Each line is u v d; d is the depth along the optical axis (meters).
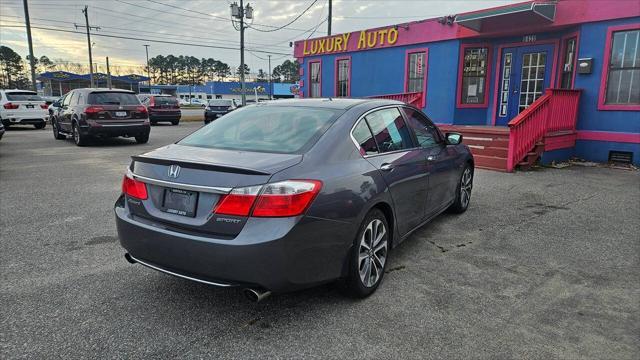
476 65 12.55
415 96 12.59
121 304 3.34
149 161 3.18
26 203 6.24
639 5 9.15
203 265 2.84
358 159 3.47
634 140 9.59
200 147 3.44
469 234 5.09
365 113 3.84
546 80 11.32
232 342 2.86
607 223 5.53
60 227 5.16
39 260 4.16
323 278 3.06
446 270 4.04
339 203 3.07
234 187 2.79
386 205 3.69
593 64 9.95
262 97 73.06
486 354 2.75
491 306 3.37
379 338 2.92
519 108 11.95
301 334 2.96
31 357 2.67
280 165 2.93
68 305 3.31
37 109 19.00
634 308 3.35
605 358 2.72
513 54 11.91
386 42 14.55
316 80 17.84
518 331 3.02
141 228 3.10
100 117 12.57
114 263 4.11
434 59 13.22
